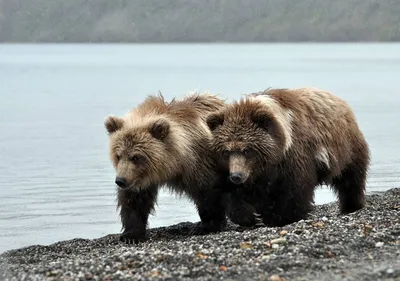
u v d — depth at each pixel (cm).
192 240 1203
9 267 1113
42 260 1194
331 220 1269
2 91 8225
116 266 1006
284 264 957
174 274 945
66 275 984
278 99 1341
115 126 1318
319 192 2203
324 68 14162
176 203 2033
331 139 1404
